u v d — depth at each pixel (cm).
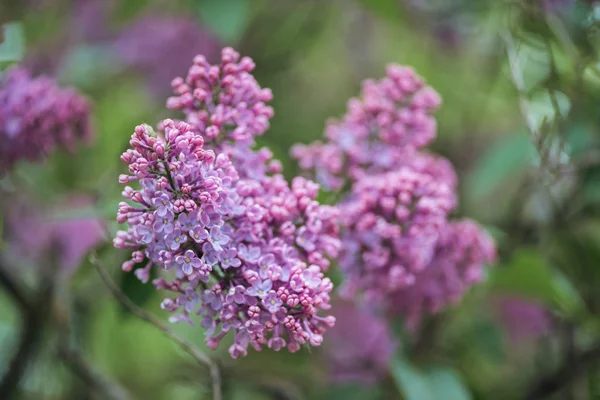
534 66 107
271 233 76
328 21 144
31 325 104
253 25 135
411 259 87
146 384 131
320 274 74
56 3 127
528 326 122
